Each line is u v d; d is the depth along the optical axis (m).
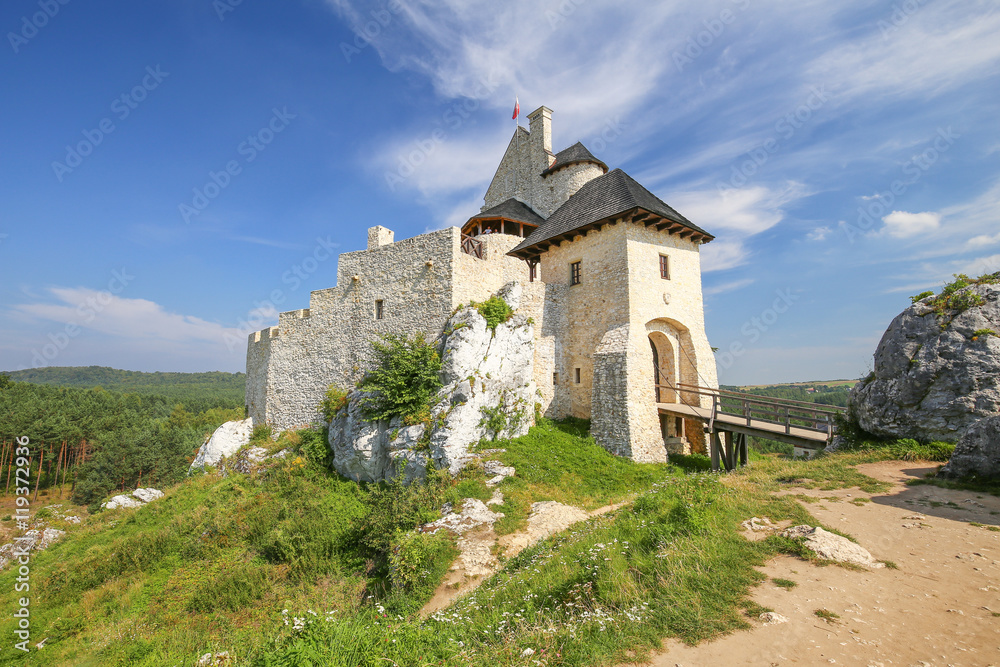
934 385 10.66
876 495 8.16
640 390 17.34
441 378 17.52
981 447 8.36
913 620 4.40
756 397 15.52
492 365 17.91
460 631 5.79
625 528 8.30
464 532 11.23
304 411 23.33
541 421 18.81
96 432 45.56
